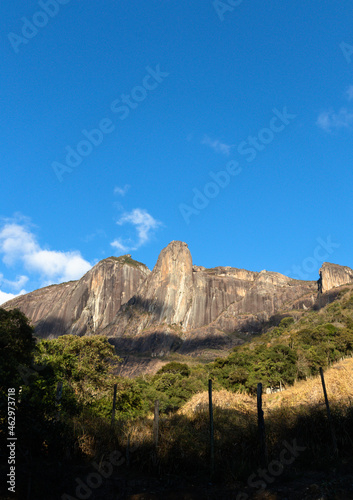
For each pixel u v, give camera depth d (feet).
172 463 36.17
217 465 35.81
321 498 28.40
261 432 35.04
